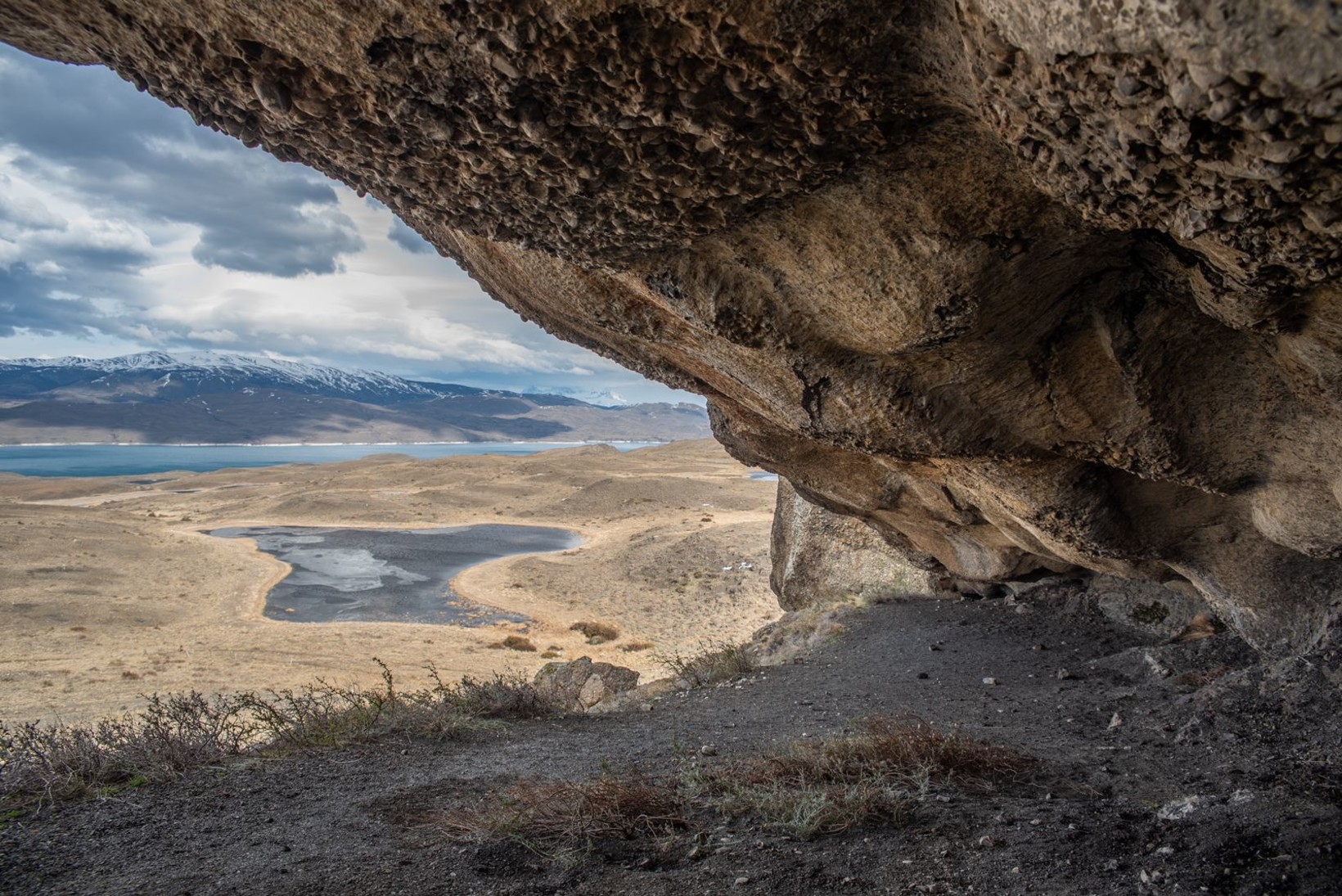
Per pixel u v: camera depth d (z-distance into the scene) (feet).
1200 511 20.79
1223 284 11.07
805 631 40.11
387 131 10.59
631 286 16.12
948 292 12.42
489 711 27.40
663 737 23.56
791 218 12.28
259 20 8.91
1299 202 7.48
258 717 24.64
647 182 11.20
